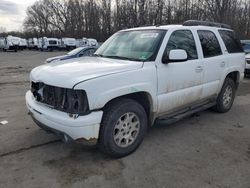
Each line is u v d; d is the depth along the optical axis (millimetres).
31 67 18828
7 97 7922
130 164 3680
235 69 5914
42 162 3730
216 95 5598
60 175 3412
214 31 5477
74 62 4125
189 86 4656
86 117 3299
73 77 3361
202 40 5039
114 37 5090
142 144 4309
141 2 33562
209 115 5895
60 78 3430
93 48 13453
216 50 5402
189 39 4750
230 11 26312
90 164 3678
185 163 3717
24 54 39312
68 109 3365
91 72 3482
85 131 3309
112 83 3465
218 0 24328
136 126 3938
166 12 32156
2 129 4992
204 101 5316
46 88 3631
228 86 5922
